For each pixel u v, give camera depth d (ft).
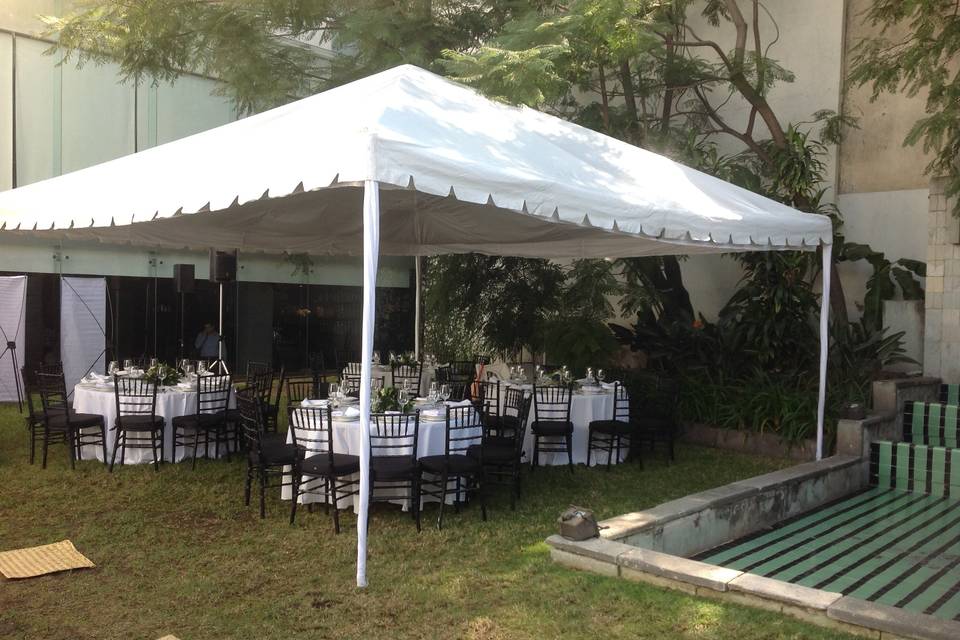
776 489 19.69
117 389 22.80
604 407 25.95
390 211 27.78
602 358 31.96
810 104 35.63
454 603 13.24
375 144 13.01
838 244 31.45
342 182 13.28
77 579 14.38
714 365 31.55
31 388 28.19
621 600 13.01
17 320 35.29
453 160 14.03
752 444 27.68
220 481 22.02
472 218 27.02
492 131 17.19
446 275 36.32
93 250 40.24
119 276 41.34
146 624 12.42
